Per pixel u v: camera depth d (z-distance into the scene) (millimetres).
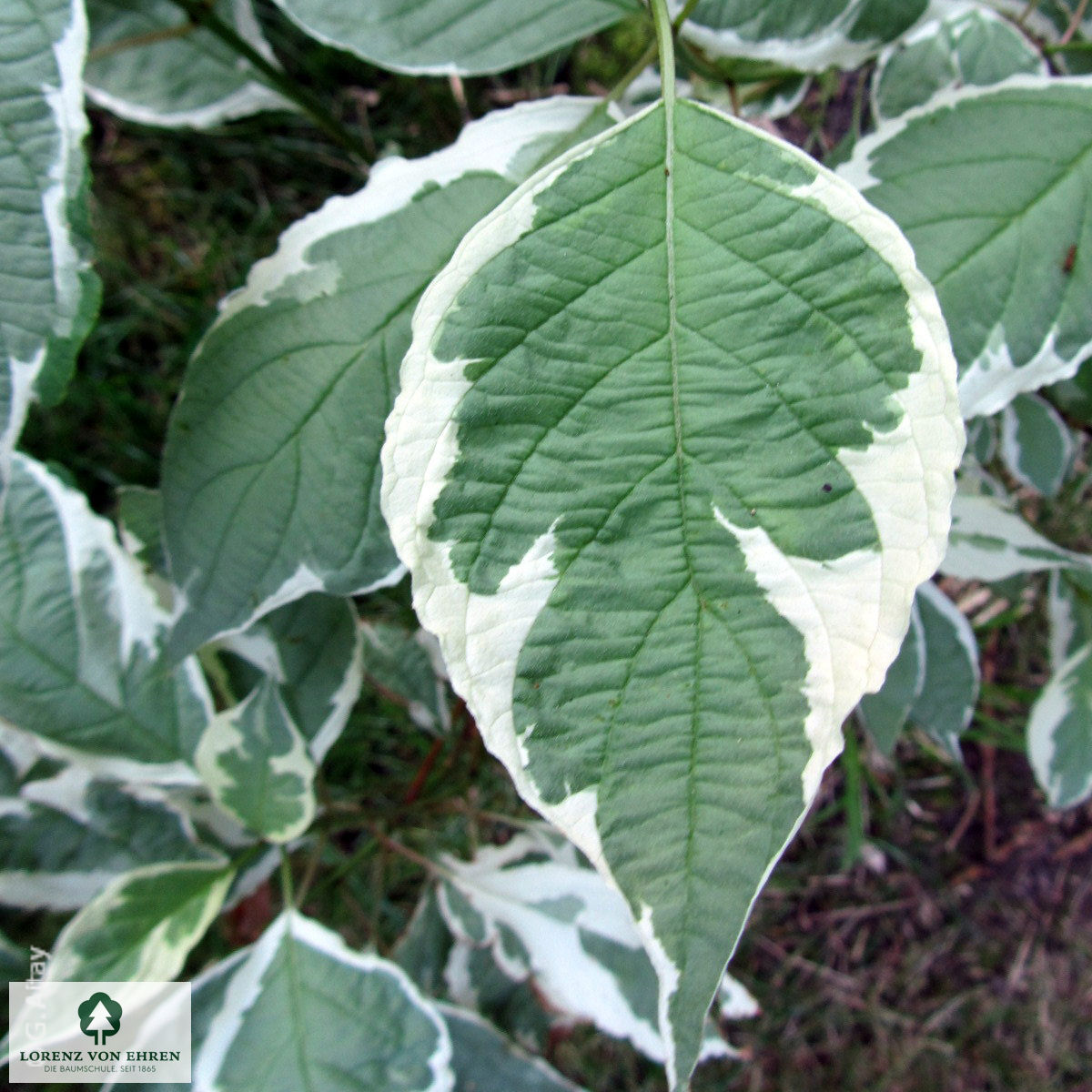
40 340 175
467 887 272
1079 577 285
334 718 249
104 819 246
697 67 224
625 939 256
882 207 188
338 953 234
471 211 190
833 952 416
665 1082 376
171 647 201
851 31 202
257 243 401
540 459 157
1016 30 222
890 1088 401
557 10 194
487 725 156
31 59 169
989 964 417
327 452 193
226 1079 225
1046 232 183
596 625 157
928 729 300
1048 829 424
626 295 158
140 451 389
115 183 398
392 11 196
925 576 151
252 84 275
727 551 157
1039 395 295
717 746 156
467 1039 255
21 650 232
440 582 156
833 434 154
